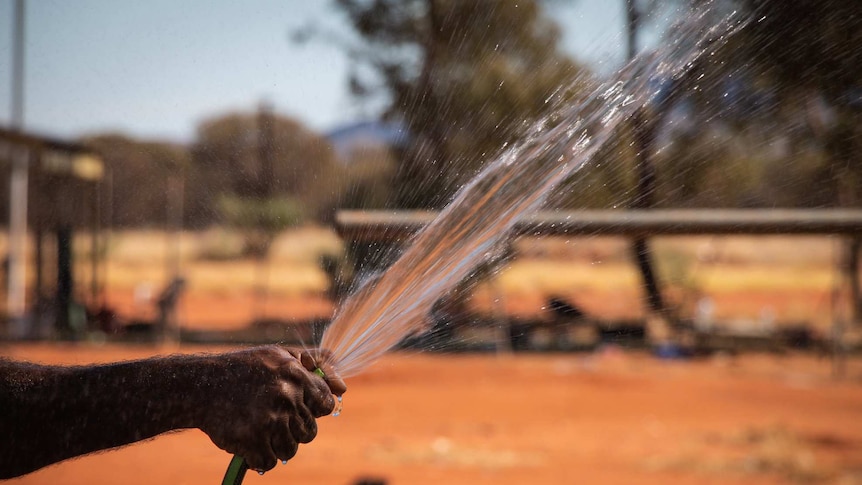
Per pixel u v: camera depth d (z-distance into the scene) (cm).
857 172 619
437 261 262
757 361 1706
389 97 1409
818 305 2564
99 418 205
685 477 829
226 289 2839
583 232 389
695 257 2848
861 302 2233
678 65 325
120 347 1498
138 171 1373
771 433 1024
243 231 2362
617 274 2595
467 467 839
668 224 386
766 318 2069
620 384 1379
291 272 3088
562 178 290
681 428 1070
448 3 1309
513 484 771
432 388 1293
